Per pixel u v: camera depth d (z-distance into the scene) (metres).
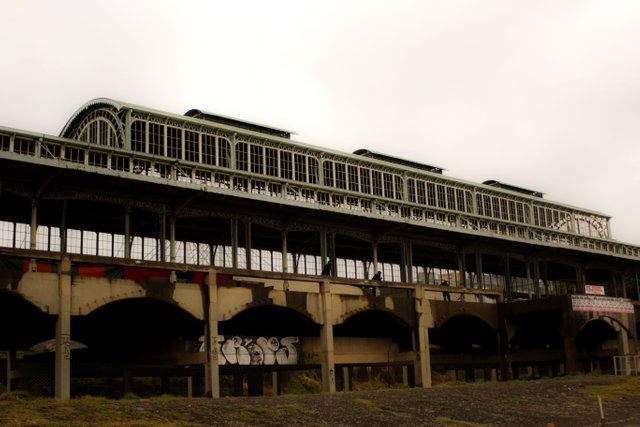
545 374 84.19
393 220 72.19
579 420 40.34
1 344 53.78
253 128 70.69
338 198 73.06
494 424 37.97
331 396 44.03
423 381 60.97
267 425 32.38
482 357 70.44
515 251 89.81
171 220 62.94
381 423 35.69
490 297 72.19
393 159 81.94
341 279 56.69
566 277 110.25
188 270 48.41
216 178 64.94
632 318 74.12
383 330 65.75
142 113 62.06
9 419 28.39
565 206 99.00
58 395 41.50
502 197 91.62
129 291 45.44
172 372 53.94
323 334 54.97
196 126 65.19
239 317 58.81
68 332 42.38
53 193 57.66
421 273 97.19
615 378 61.56
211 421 31.81
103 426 28.55
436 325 63.53
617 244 104.81
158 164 61.50
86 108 67.25
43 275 42.31
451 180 84.56
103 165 58.88
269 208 66.38
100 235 72.75
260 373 66.19
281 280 55.28
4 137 54.78
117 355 56.69
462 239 81.62
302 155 72.06
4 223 67.31
